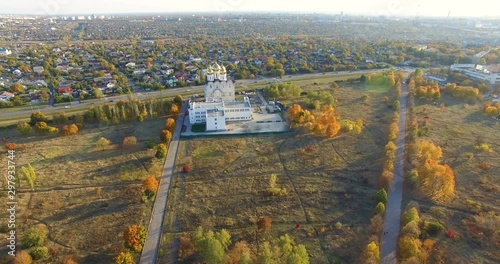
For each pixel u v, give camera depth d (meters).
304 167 131.12
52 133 159.62
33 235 88.88
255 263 82.62
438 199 107.88
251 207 106.81
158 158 137.25
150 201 109.88
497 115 177.88
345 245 90.25
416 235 88.50
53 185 117.56
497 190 111.94
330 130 154.12
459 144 146.75
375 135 159.12
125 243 88.19
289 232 95.50
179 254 87.56
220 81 197.88
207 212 104.62
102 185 118.62
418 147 134.88
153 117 184.12
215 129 167.12
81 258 85.75
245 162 135.38
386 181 113.44
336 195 112.31
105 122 172.50
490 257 84.75
